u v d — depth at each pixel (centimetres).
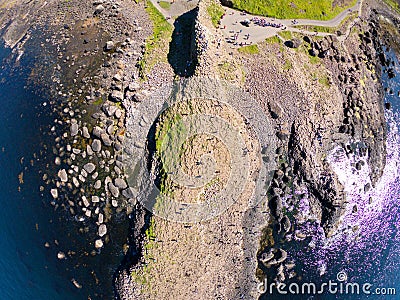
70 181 3148
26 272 3061
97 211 3069
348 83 3703
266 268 3056
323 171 3334
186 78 3278
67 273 3000
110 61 3484
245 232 3084
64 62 3581
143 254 2870
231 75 3334
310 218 3234
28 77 3619
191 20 3606
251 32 3606
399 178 3659
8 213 3222
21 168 3291
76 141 3244
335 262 3198
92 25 3728
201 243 2927
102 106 3312
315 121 3431
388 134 3759
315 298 3077
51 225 3105
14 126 3453
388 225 3444
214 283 2922
